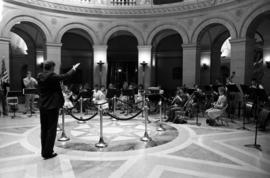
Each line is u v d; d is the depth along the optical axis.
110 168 4.67
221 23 12.74
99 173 4.42
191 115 10.89
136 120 10.11
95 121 9.78
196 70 14.17
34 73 17.62
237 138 7.08
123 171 4.52
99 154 5.53
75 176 4.28
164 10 14.88
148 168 4.67
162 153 5.62
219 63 16.94
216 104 9.30
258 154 5.57
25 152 5.63
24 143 6.38
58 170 4.56
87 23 15.35
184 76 14.51
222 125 9.12
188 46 14.25
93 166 4.77
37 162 4.98
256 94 7.25
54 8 14.27
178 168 4.68
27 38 17.06
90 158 5.25
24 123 9.14
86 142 6.57
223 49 19.22
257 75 15.12
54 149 5.91
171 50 18.28
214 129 8.37
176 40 18.02
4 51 12.58
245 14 11.46
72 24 15.02
